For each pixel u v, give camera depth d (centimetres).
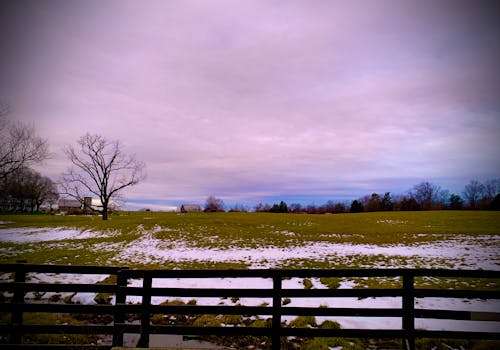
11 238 3091
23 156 4488
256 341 721
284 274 567
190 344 722
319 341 700
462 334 539
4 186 5228
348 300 1026
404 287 557
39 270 574
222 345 713
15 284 571
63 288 573
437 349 659
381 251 2162
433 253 2059
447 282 1227
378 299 1030
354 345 679
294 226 3803
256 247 2362
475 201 8794
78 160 5331
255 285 1262
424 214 4988
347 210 9881
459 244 2425
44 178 9444
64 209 9512
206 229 3366
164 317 888
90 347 546
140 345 555
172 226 3569
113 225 3769
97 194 5400
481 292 539
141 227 3525
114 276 1391
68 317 880
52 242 2709
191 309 564
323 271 565
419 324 795
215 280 1334
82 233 3388
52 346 550
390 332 550
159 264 1742
